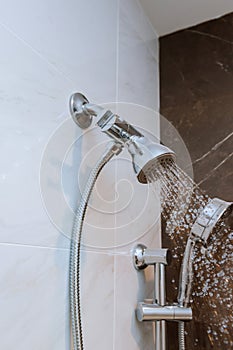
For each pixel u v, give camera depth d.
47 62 0.67
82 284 0.70
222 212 0.86
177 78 1.20
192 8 1.16
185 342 0.95
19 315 0.54
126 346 0.81
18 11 0.61
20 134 0.58
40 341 0.57
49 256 0.61
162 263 0.89
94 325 0.71
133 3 1.11
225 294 0.93
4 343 0.51
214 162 1.07
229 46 1.15
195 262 0.95
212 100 1.13
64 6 0.75
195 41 1.21
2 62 0.57
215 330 0.93
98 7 0.89
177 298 0.93
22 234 0.56
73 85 0.74
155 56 1.23
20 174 0.57
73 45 0.76
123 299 0.82
